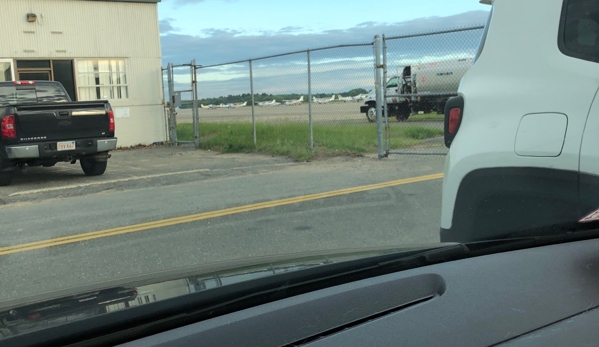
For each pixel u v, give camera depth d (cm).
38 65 1525
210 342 152
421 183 795
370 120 1673
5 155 901
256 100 1347
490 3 327
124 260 473
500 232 287
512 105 283
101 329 155
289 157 1178
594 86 254
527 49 283
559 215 266
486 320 167
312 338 157
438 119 1686
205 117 2088
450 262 226
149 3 1669
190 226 584
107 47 1611
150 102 1689
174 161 1235
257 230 557
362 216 600
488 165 287
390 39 1025
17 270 456
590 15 260
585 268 206
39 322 156
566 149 259
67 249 514
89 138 973
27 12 1485
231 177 933
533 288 190
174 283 194
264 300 188
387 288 196
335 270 210
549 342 154
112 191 847
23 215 690
